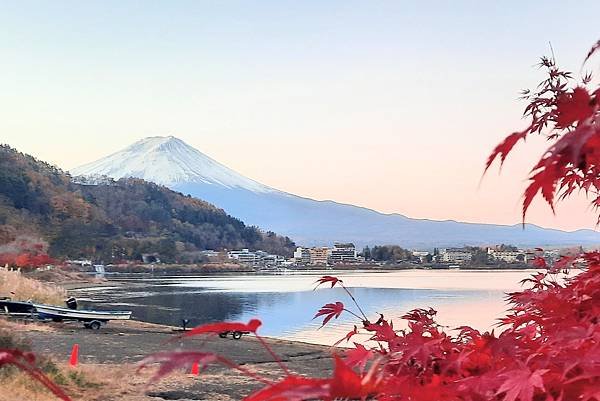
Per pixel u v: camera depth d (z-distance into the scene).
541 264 3.00
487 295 68.31
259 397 1.05
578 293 2.23
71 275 91.00
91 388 13.80
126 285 100.94
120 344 23.39
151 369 10.70
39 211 83.81
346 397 1.01
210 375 16.45
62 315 31.91
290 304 67.50
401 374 1.93
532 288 2.68
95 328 31.97
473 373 1.88
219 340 27.14
